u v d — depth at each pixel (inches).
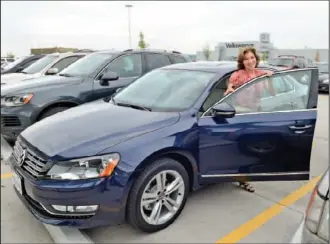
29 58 426.6
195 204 137.5
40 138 115.6
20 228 121.0
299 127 132.6
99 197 102.9
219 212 131.3
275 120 130.3
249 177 131.6
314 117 135.0
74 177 102.0
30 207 112.0
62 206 103.3
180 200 122.6
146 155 108.9
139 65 244.2
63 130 118.0
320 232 59.3
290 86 143.6
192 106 128.0
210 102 130.2
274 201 141.0
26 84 208.1
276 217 128.2
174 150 116.0
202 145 123.6
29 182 107.5
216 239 113.9
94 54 248.1
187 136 119.5
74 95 207.8
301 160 135.1
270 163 132.3
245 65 140.0
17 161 118.1
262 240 113.3
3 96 195.9
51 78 221.3
